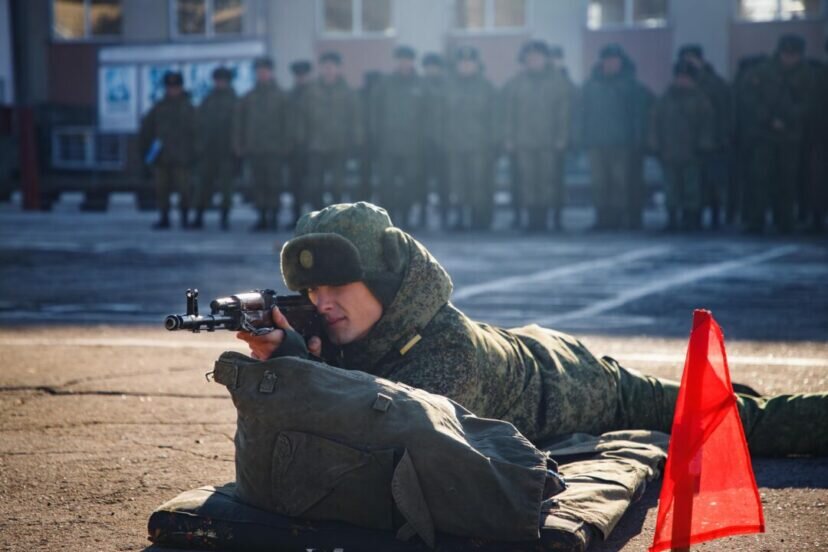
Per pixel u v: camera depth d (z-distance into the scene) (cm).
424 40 2953
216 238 1759
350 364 370
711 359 302
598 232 1839
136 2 3117
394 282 361
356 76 3006
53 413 536
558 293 1030
